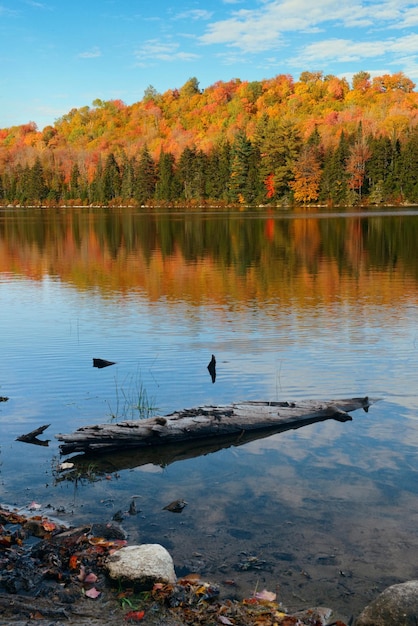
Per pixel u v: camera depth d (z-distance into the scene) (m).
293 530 5.62
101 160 150.38
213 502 6.19
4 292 20.50
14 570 4.81
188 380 10.26
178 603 4.46
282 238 42.47
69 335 13.74
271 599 4.59
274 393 9.55
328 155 106.75
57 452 7.50
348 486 6.50
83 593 4.57
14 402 9.23
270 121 133.75
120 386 9.97
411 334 13.35
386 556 5.20
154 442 7.75
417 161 99.19
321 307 16.83
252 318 15.39
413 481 6.59
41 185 146.50
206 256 31.56
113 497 6.33
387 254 31.30
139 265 28.09
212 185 119.06
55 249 37.12
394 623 4.06
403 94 156.38
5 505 6.11
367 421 8.38
